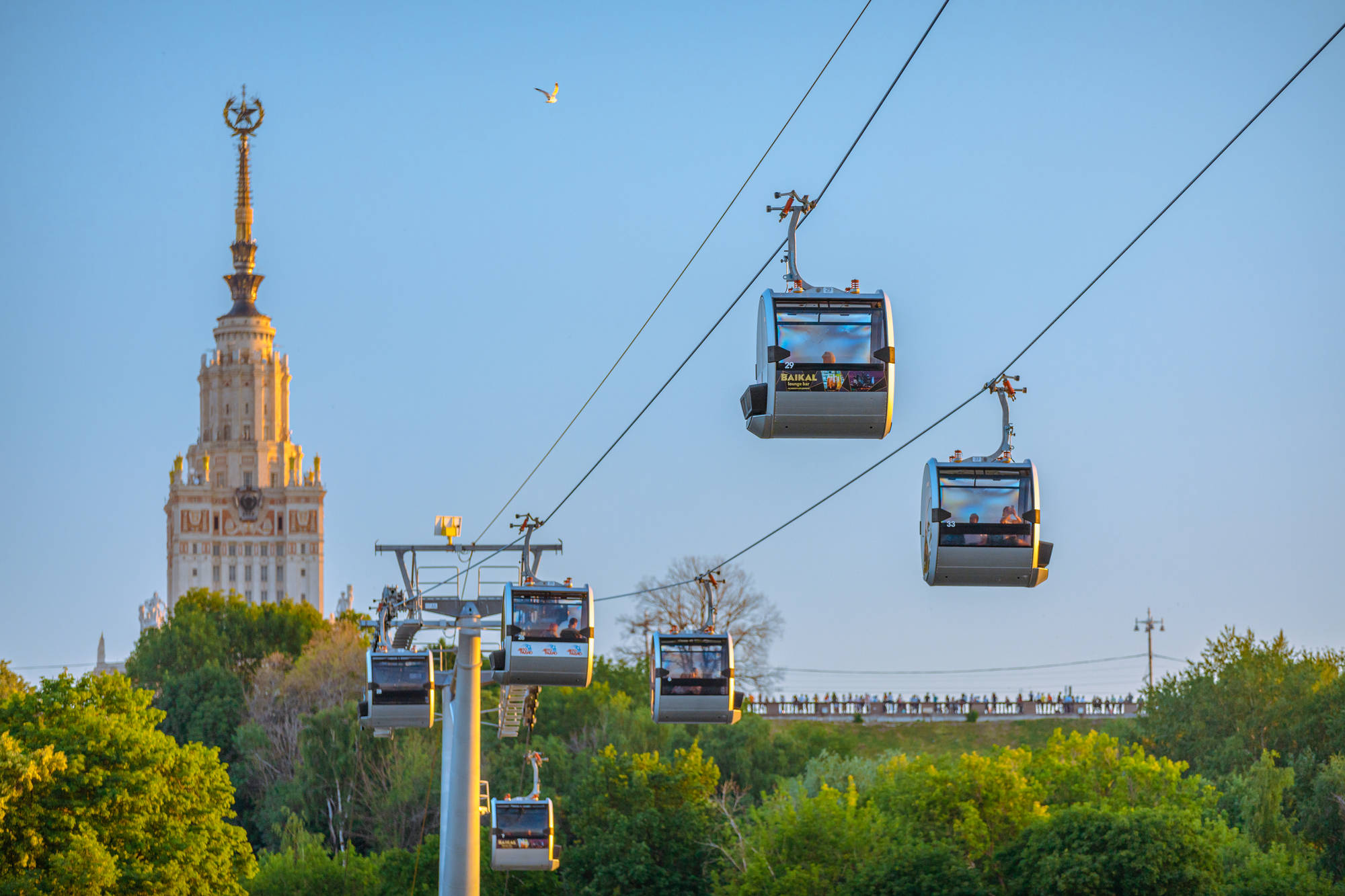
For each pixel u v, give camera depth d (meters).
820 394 58.25
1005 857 193.50
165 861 158.62
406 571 134.00
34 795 153.88
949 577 65.81
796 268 60.06
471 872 119.25
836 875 196.25
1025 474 65.62
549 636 98.06
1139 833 181.88
